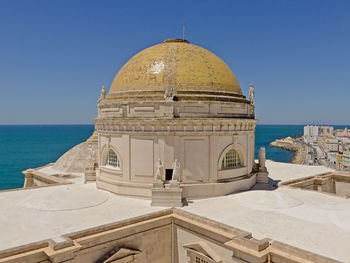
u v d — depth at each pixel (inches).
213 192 1037.8
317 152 7578.7
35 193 1087.0
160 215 878.4
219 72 1147.9
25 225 791.1
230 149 1091.9
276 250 641.6
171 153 1011.9
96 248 743.1
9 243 682.8
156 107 1021.2
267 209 919.7
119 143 1087.6
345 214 863.7
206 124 1021.8
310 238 710.5
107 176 1144.8
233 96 1154.0
